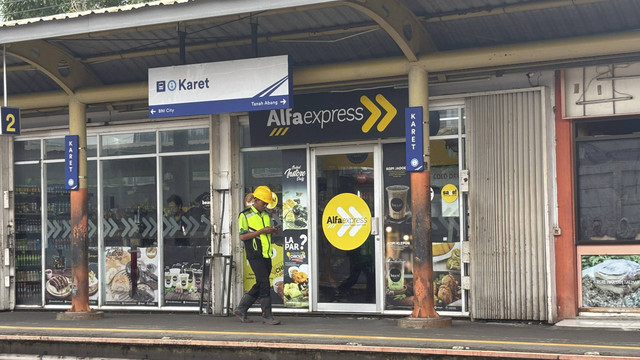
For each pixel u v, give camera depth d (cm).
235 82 1216
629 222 1158
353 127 1293
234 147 1388
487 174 1212
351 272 1313
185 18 1041
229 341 1041
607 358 866
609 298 1166
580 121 1182
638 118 1153
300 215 1345
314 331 1120
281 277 1356
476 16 1143
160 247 1445
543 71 1191
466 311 1230
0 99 1451
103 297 1486
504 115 1204
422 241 1158
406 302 1276
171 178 1442
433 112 1258
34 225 1552
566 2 1072
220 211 1388
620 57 1134
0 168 1552
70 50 1362
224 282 1368
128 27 1082
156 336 1102
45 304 1536
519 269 1188
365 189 1306
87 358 1105
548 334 1056
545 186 1177
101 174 1494
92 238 1496
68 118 1524
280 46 1314
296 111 1331
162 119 1441
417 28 1174
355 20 1205
